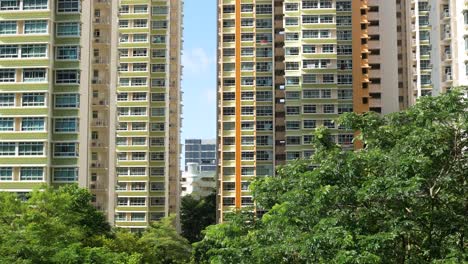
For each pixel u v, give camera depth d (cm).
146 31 9781
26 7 5503
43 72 5456
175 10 11194
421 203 2003
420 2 8906
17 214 3638
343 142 8612
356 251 1745
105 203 6575
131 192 9506
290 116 9000
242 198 9419
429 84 8738
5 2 5522
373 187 1898
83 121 5641
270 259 1912
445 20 5759
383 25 9431
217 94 9881
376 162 2048
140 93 9738
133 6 9819
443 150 2033
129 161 9575
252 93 9700
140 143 9644
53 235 3197
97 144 6612
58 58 5559
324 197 1942
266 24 9844
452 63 5631
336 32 8919
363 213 1969
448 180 1998
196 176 16525
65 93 5522
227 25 9912
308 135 8812
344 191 1972
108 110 6694
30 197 4072
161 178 9694
